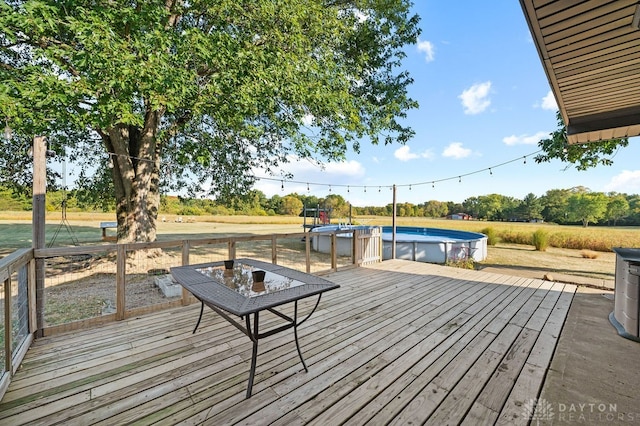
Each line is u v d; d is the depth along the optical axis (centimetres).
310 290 193
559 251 1027
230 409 162
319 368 207
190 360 216
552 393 181
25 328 238
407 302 364
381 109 801
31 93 354
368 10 795
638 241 995
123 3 444
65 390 178
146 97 459
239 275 232
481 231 1307
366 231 625
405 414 160
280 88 524
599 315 323
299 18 564
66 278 527
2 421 150
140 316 306
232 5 500
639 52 199
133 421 152
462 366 212
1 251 811
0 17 351
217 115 509
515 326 290
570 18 166
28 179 735
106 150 655
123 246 297
